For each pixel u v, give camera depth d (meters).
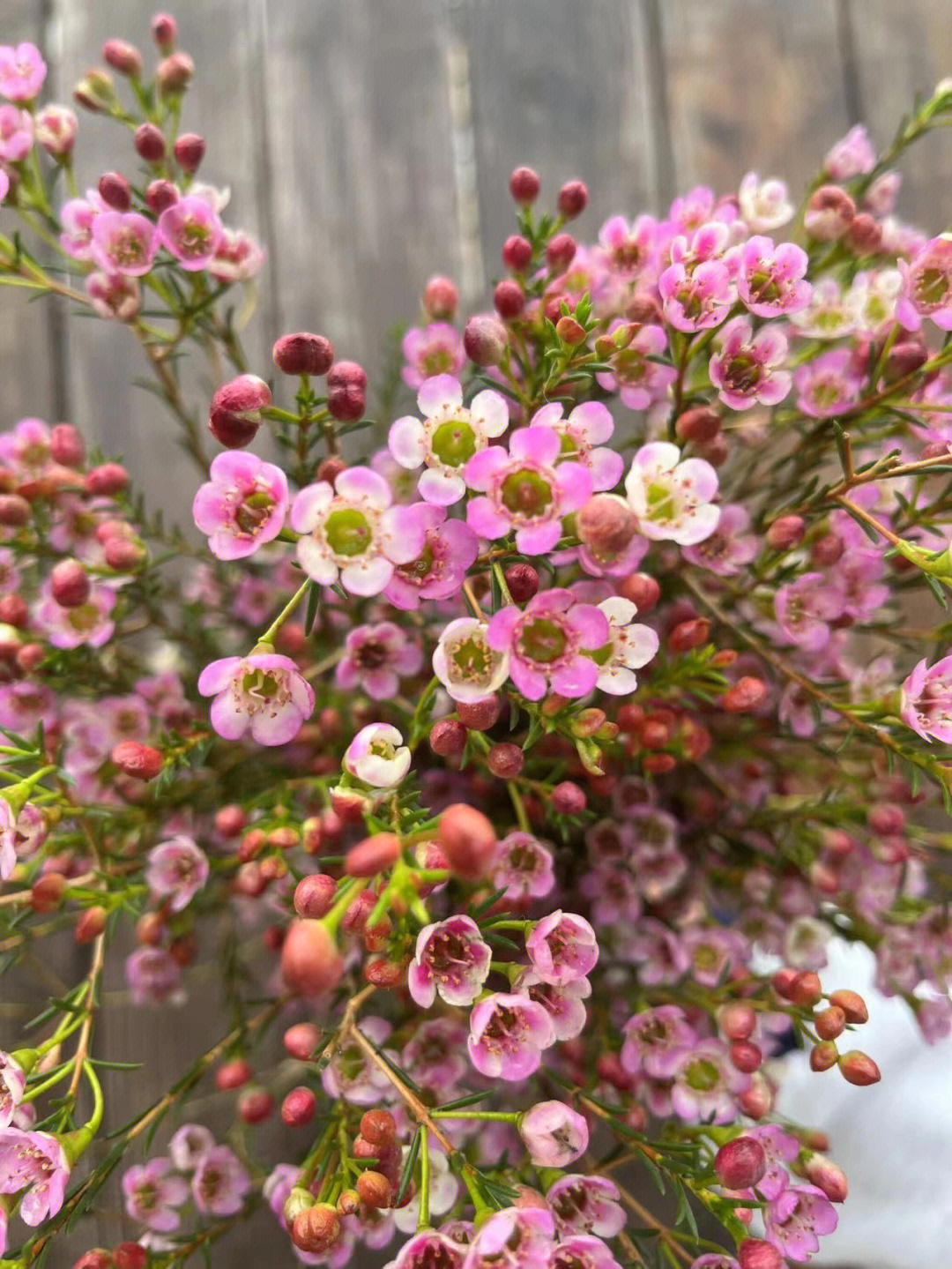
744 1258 0.11
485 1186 0.10
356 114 0.22
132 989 0.18
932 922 0.15
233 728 0.11
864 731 0.13
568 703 0.11
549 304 0.13
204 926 0.19
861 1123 0.19
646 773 0.14
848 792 0.15
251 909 0.18
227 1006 0.17
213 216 0.13
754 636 0.14
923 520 0.13
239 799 0.15
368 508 0.10
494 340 0.12
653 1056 0.13
